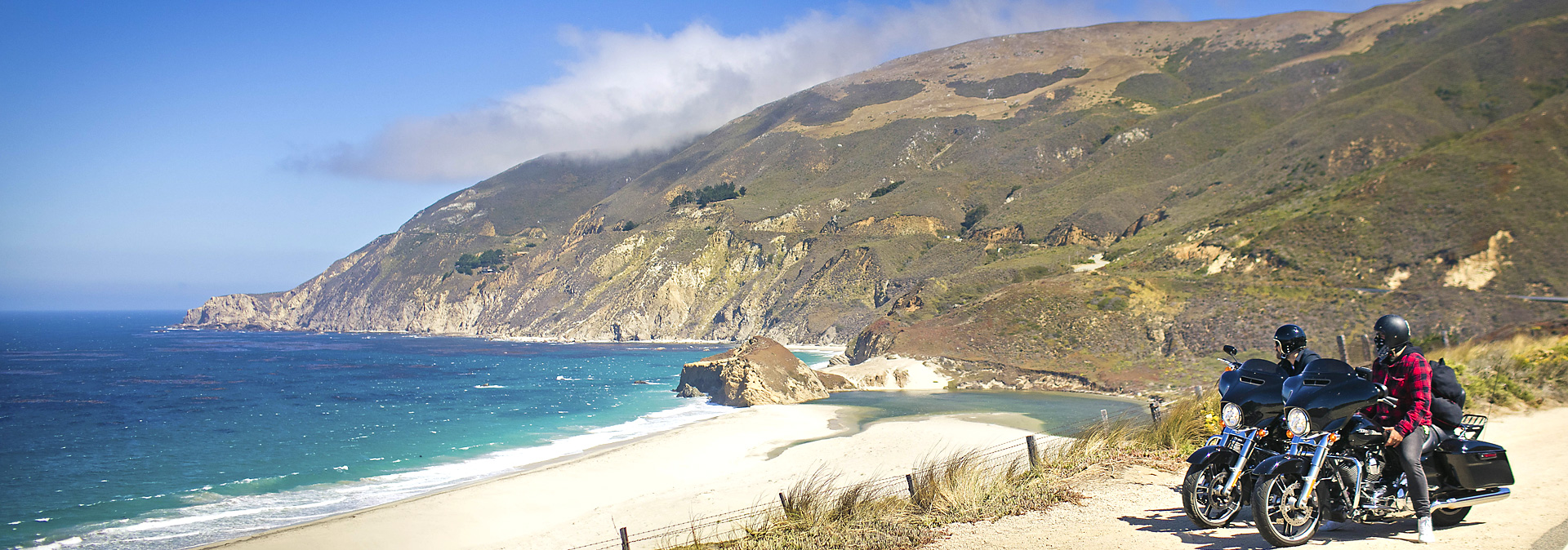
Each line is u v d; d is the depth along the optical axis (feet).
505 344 518.78
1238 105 512.22
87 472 112.06
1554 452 27.07
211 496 93.86
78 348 490.08
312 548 70.44
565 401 193.57
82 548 73.00
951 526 24.27
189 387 249.14
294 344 540.11
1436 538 18.07
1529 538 16.92
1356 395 18.01
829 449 110.01
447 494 88.74
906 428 126.21
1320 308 196.13
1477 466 18.74
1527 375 42.42
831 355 369.91
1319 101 474.49
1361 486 18.67
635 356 389.80
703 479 94.38
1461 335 165.48
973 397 191.11
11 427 162.40
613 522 71.41
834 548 24.54
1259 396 19.75
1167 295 230.27
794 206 599.16
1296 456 18.38
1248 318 204.23
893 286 440.45
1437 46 473.26
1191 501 19.85
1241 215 277.23
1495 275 180.75
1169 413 35.94
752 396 178.70
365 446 130.00
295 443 134.62
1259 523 17.76
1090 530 21.31
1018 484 28.30
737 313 508.53
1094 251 361.51
